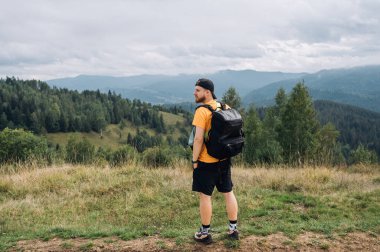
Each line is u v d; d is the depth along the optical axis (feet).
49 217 26.58
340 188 34.12
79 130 449.89
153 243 18.02
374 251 17.76
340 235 19.36
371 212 27.02
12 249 18.57
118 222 25.93
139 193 31.65
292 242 18.03
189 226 24.84
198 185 16.61
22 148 92.38
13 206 28.27
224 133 15.62
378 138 481.05
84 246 18.29
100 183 34.01
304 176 36.52
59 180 34.83
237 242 17.46
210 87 16.37
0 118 422.41
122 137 468.75
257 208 27.78
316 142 114.52
